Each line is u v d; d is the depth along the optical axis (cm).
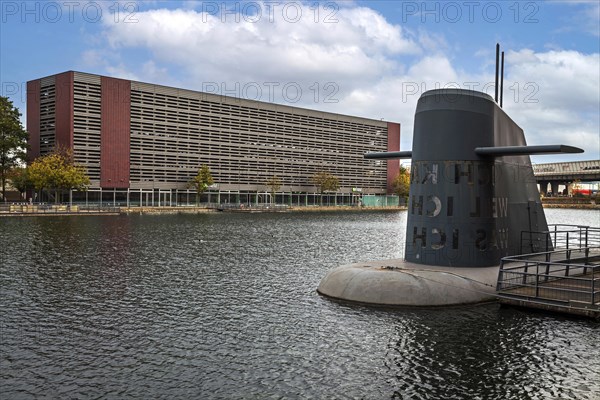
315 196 12875
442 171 2222
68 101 8856
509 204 2398
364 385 1266
